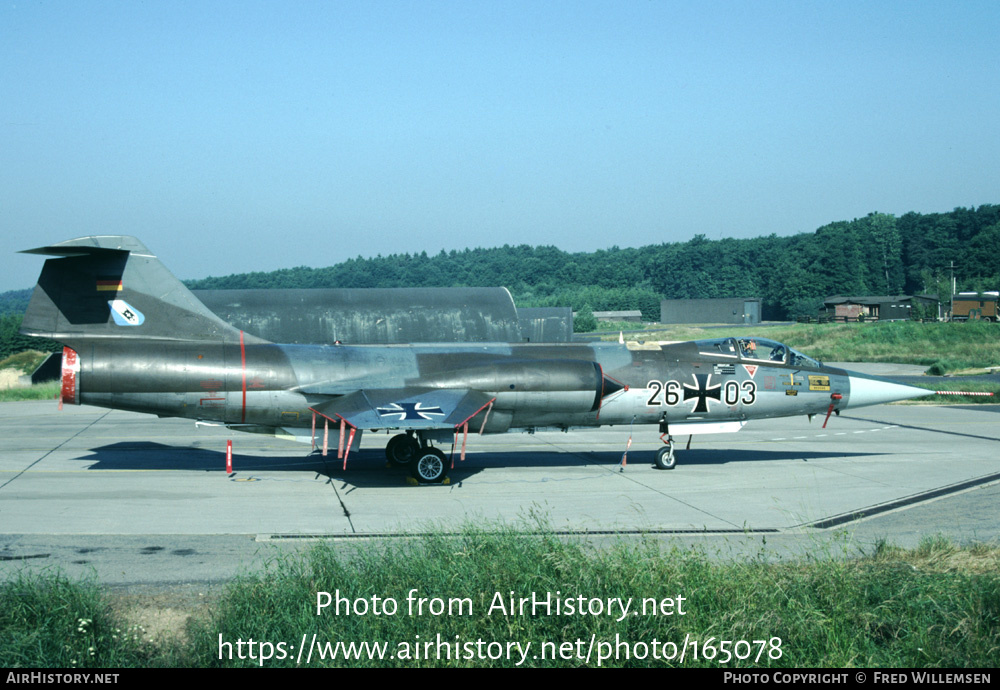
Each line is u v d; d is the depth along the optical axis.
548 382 18.03
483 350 19.30
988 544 11.98
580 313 103.19
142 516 13.78
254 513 14.16
